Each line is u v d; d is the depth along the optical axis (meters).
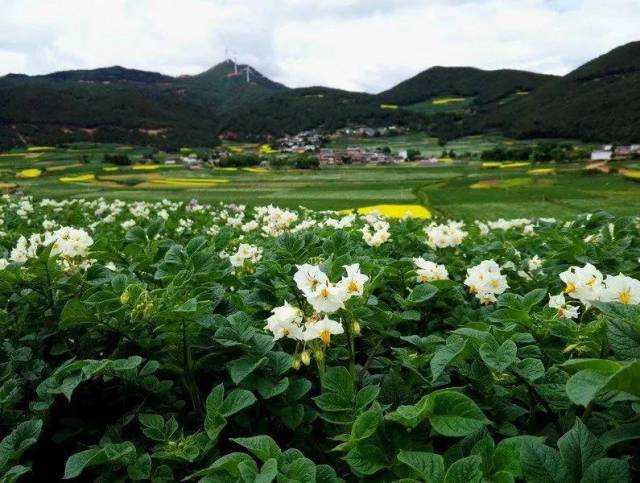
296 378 3.16
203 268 4.16
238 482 2.10
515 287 5.35
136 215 13.38
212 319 3.22
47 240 4.43
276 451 2.18
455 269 5.40
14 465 2.67
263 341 3.01
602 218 6.75
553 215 53.00
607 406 2.45
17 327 4.02
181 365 3.30
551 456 1.87
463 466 1.89
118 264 5.01
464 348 2.56
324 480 2.17
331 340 3.45
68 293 4.22
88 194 79.19
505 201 66.31
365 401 2.61
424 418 2.23
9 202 17.44
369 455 2.22
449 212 55.69
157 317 3.08
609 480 1.73
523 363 2.59
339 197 73.69
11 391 3.21
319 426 3.19
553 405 2.55
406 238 6.55
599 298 2.92
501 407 2.70
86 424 3.31
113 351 3.70
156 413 3.27
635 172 94.50
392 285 4.81
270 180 110.12
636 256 5.67
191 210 14.40
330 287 2.89
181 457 2.58
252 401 2.58
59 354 3.80
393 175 117.50
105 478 2.63
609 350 2.71
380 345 3.86
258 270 4.27
